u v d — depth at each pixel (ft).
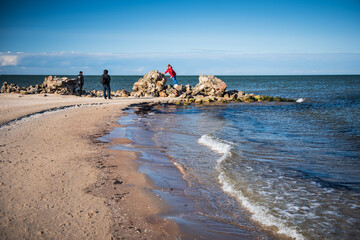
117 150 26.35
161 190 17.25
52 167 20.21
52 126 35.99
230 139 32.14
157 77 101.65
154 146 28.76
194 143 30.37
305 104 79.97
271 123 44.96
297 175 20.04
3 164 20.27
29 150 24.41
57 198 15.12
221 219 13.75
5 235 11.30
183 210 14.64
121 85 213.46
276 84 267.59
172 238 11.82
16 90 89.45
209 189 17.66
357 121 46.98
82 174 19.15
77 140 29.30
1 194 15.24
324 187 17.84
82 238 11.39
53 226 12.21
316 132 36.99
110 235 11.74
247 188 17.56
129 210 14.25
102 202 14.97
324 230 12.64
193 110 64.18
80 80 87.25
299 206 15.11
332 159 24.13
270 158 24.27
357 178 19.45
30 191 15.87
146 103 76.33
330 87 199.31
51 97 77.46
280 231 12.58
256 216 14.02
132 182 18.29
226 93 102.22
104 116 47.70
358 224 13.19
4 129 32.40
